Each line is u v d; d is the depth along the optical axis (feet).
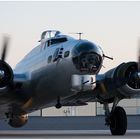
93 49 101.45
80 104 124.06
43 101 118.73
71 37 111.45
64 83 107.76
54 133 140.46
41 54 115.34
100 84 112.68
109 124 121.49
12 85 111.45
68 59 104.58
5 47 110.01
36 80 115.44
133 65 110.73
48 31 117.50
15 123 143.64
